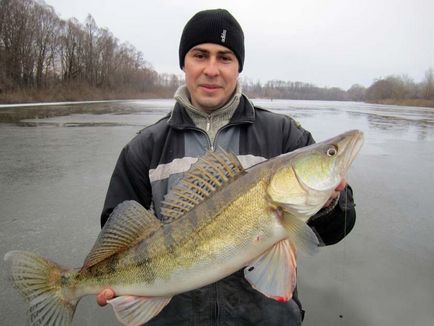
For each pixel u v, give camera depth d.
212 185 0.79
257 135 0.91
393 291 1.50
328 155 0.76
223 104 0.92
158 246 0.79
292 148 0.92
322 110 16.77
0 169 3.48
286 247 0.74
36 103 16.02
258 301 0.84
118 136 5.80
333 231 0.83
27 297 0.81
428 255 1.78
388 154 4.63
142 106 16.36
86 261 0.83
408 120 10.96
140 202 0.94
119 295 0.81
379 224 2.15
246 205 0.74
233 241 0.74
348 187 0.87
